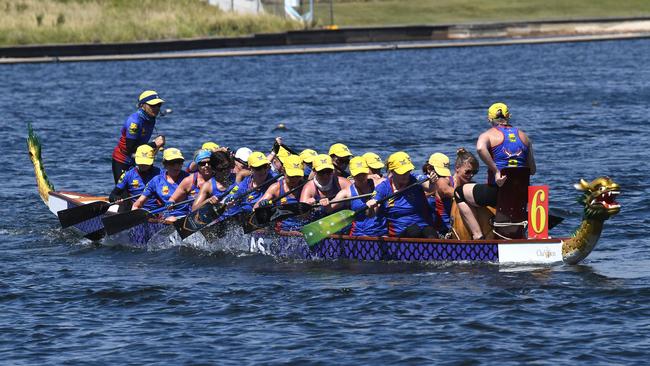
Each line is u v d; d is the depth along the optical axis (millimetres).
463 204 45594
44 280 45188
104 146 90438
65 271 47250
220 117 110312
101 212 55375
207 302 40750
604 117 102688
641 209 57250
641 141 85125
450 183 47000
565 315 37562
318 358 33750
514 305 38875
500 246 44906
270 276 45250
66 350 35125
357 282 43281
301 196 48406
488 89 136375
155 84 151500
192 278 45281
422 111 112375
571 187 65062
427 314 38125
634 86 134500
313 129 98750
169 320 38375
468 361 33156
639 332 35500
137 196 55000
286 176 48969
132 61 192875
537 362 32969
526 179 44375
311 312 38875
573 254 43844
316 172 47250
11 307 40500
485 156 43531
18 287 43750
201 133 98188
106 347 35375
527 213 45000
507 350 34062
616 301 39000
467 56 196375
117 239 54719
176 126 103375
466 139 90188
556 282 41906
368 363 33219
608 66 168500
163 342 35750
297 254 49219
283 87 144500
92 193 69000
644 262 45250
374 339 35438
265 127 101125
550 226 49344
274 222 49531
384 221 47688
